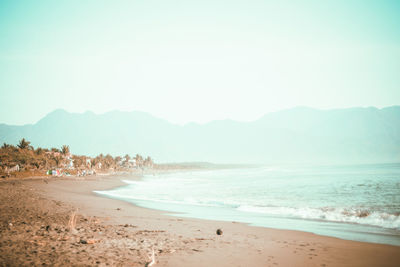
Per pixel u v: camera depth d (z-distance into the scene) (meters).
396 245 11.40
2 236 9.86
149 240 10.95
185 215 20.78
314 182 60.03
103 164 195.25
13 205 19.52
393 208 22.81
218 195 38.12
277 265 8.50
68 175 109.31
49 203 22.72
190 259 8.64
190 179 102.56
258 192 40.84
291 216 20.03
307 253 10.02
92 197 34.47
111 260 7.93
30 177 85.38
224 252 9.70
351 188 42.97
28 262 7.25
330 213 20.58
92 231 12.16
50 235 10.61
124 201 30.86
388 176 75.88
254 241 11.84
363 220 17.72
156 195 39.59
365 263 8.96
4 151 114.94
